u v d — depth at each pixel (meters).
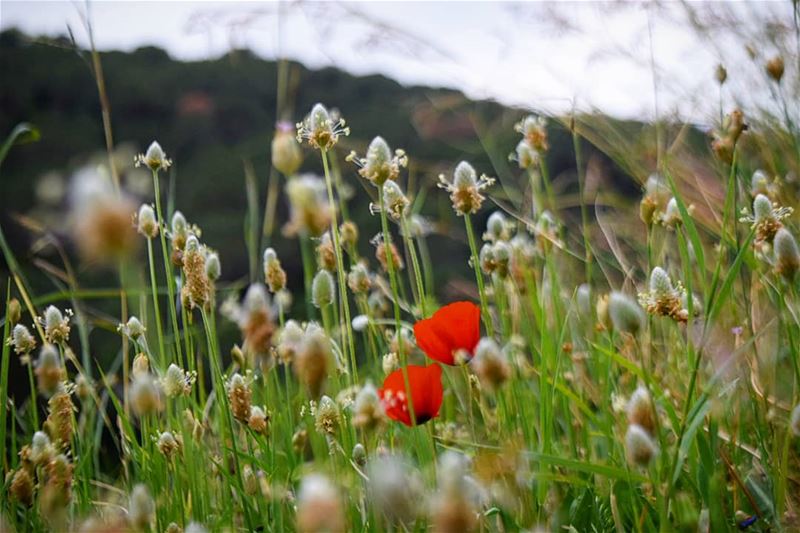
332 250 0.77
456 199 0.72
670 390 0.77
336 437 0.67
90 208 0.43
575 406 0.79
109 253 0.43
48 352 0.69
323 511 0.49
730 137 0.79
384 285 0.93
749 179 0.93
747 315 0.80
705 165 1.02
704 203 0.95
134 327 0.76
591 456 0.74
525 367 0.80
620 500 0.70
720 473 0.68
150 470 0.74
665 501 0.61
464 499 0.53
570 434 0.74
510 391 0.77
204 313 0.71
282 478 0.73
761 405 0.76
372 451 0.65
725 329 0.78
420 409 0.65
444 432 0.73
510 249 0.84
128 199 0.44
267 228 1.12
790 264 0.67
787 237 0.67
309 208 0.53
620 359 0.68
